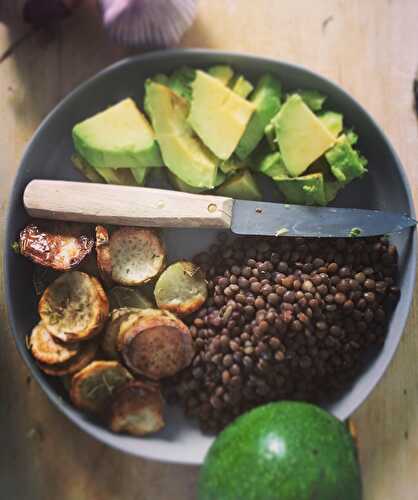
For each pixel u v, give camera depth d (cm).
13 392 33
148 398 31
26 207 31
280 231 31
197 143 31
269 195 33
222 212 30
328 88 32
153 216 30
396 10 35
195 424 32
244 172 32
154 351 30
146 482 33
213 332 31
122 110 31
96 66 35
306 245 31
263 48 35
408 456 33
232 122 30
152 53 32
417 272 33
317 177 31
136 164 31
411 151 34
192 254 33
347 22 35
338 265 31
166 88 31
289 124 30
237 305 30
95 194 31
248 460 27
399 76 35
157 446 31
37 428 33
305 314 30
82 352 31
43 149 32
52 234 31
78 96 32
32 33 35
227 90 31
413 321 34
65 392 32
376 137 32
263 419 28
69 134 33
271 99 31
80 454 33
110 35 33
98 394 31
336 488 26
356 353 31
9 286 31
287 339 30
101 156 31
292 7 35
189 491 33
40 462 33
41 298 31
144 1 31
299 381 31
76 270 31
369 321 31
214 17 35
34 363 31
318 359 30
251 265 31
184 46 35
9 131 34
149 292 32
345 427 29
